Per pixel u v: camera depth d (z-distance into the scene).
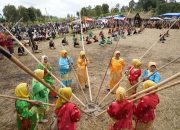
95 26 53.12
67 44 27.62
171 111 9.31
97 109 9.30
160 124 8.41
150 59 18.86
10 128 8.23
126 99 6.09
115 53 10.94
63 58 11.28
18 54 20.97
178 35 38.28
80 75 11.59
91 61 18.28
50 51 23.50
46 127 8.19
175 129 8.10
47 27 37.12
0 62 18.42
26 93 6.64
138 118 6.52
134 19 55.25
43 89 7.80
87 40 28.55
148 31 45.66
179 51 22.69
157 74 8.46
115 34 32.09
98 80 13.18
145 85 6.66
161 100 10.30
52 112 9.24
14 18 26.09
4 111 9.50
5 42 21.02
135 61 9.38
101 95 10.96
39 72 7.77
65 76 11.31
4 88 12.30
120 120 6.05
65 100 5.93
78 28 40.75
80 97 10.70
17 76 14.56
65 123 5.84
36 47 22.64
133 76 9.34
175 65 16.53
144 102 6.26
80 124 8.47
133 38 34.09
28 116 6.63
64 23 43.59
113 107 6.00
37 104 6.84
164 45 26.83
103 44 26.75
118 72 10.91
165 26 51.53
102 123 8.52
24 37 29.11
